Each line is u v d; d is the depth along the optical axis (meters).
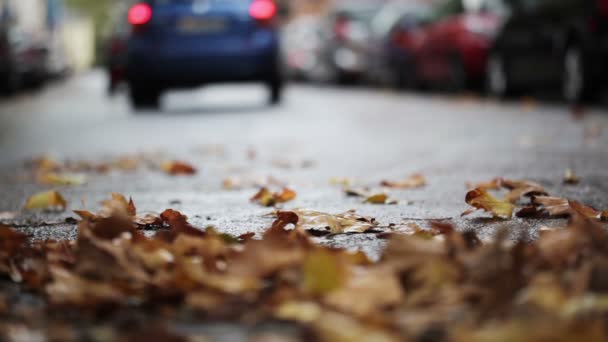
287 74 28.89
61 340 2.13
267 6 14.87
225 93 23.06
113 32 23.52
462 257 2.36
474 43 16.45
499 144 8.44
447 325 2.07
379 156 7.78
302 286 2.36
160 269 2.63
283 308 2.27
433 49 18.27
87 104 18.95
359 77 24.50
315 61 26.64
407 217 4.33
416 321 2.05
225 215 4.60
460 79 17.16
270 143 9.26
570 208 4.09
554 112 12.32
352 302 2.21
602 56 12.20
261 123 12.02
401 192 5.44
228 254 2.84
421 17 20.91
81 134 11.02
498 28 15.48
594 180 5.75
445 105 15.26
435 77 18.28
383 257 2.48
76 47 73.06
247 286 2.46
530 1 14.23
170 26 14.66
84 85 32.75
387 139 9.41
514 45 14.85
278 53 15.10
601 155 7.20
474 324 2.02
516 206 4.56
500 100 15.61
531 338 1.80
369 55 23.39
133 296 2.51
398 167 6.92
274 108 15.30
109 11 72.56
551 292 2.15
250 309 2.36
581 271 2.28
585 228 2.64
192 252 2.85
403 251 2.41
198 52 14.63
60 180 6.36
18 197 5.72
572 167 6.48
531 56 14.27
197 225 4.23
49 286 2.49
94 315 2.41
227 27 14.76
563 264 2.53
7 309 2.43
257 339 2.07
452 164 6.98
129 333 2.16
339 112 14.10
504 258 2.30
